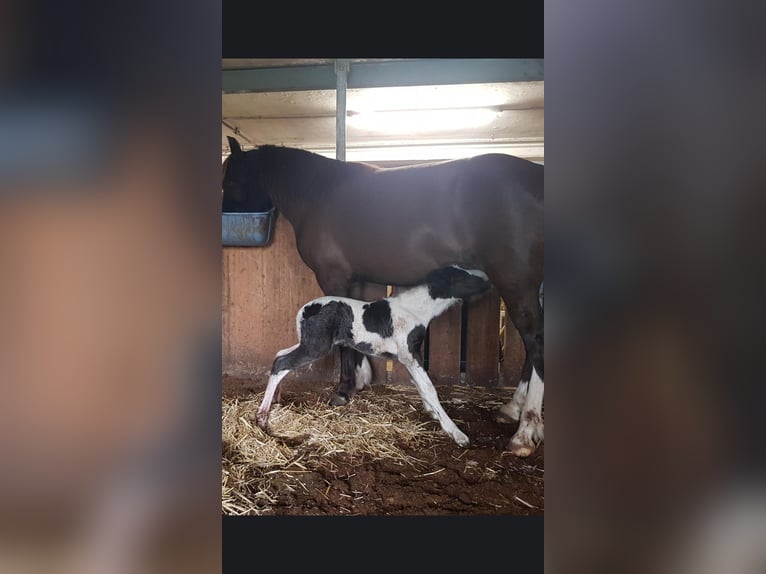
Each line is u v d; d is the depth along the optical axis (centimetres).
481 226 196
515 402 229
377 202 219
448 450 199
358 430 217
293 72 310
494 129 400
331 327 214
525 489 171
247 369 305
